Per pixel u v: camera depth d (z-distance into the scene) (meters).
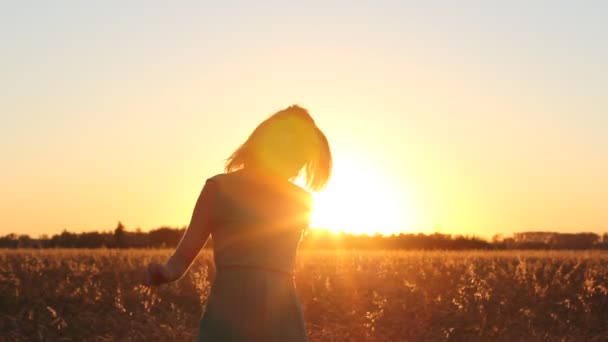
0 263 25.41
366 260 29.45
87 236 51.31
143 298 17.30
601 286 18.14
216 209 4.42
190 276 19.16
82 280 20.94
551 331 14.30
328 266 26.39
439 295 17.62
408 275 23.06
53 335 13.38
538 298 17.77
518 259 29.19
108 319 14.64
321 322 15.30
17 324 13.91
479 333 13.54
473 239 53.78
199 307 17.12
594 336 13.86
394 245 53.12
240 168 4.58
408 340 13.24
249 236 4.38
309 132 4.65
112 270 23.77
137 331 13.51
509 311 16.41
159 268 4.28
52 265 24.84
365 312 16.19
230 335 4.29
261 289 4.32
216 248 4.44
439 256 31.84
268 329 4.33
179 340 12.91
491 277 21.72
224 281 4.36
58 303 16.75
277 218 4.43
